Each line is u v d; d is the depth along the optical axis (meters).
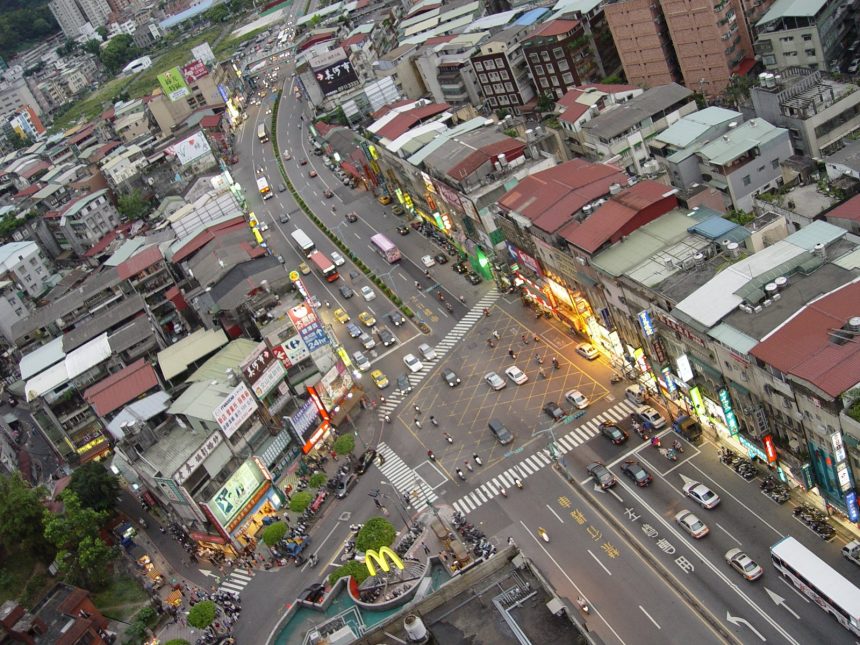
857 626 75.12
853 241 98.62
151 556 126.12
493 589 70.25
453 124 194.75
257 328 148.75
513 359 135.38
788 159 132.62
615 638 86.12
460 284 162.25
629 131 151.62
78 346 171.25
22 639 110.31
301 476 129.00
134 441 124.69
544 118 186.12
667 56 187.25
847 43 164.62
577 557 97.25
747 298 94.50
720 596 86.00
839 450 81.56
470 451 120.44
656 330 106.00
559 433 116.50
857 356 81.06
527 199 135.25
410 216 193.75
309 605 91.38
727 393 97.12
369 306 167.62
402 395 138.38
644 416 110.38
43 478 159.00
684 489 98.94
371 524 106.69
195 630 108.69
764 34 165.88
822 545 86.81
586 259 117.81
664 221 117.75
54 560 129.62
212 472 117.56
